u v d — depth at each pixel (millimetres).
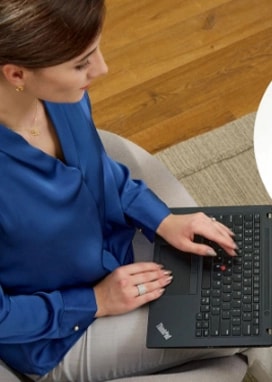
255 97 2059
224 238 1256
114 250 1325
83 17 780
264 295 1223
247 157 1953
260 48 2152
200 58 2152
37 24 768
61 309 1187
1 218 1041
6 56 801
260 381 1578
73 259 1190
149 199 1311
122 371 1263
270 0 2240
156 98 2092
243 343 1183
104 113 2088
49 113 1071
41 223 1087
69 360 1251
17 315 1123
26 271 1154
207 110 2051
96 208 1195
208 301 1231
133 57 2178
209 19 2227
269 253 1263
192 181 1936
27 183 1042
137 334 1253
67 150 1111
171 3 2271
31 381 1275
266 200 1877
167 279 1259
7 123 1021
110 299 1242
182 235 1273
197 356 1266
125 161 1428
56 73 857
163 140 2020
